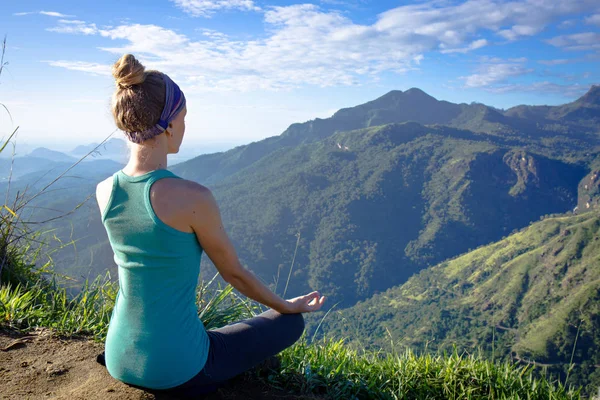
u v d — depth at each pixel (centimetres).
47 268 299
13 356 201
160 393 160
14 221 291
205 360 153
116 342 148
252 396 182
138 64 131
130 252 138
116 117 133
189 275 143
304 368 208
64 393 166
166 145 141
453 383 231
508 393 230
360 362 238
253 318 177
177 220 133
